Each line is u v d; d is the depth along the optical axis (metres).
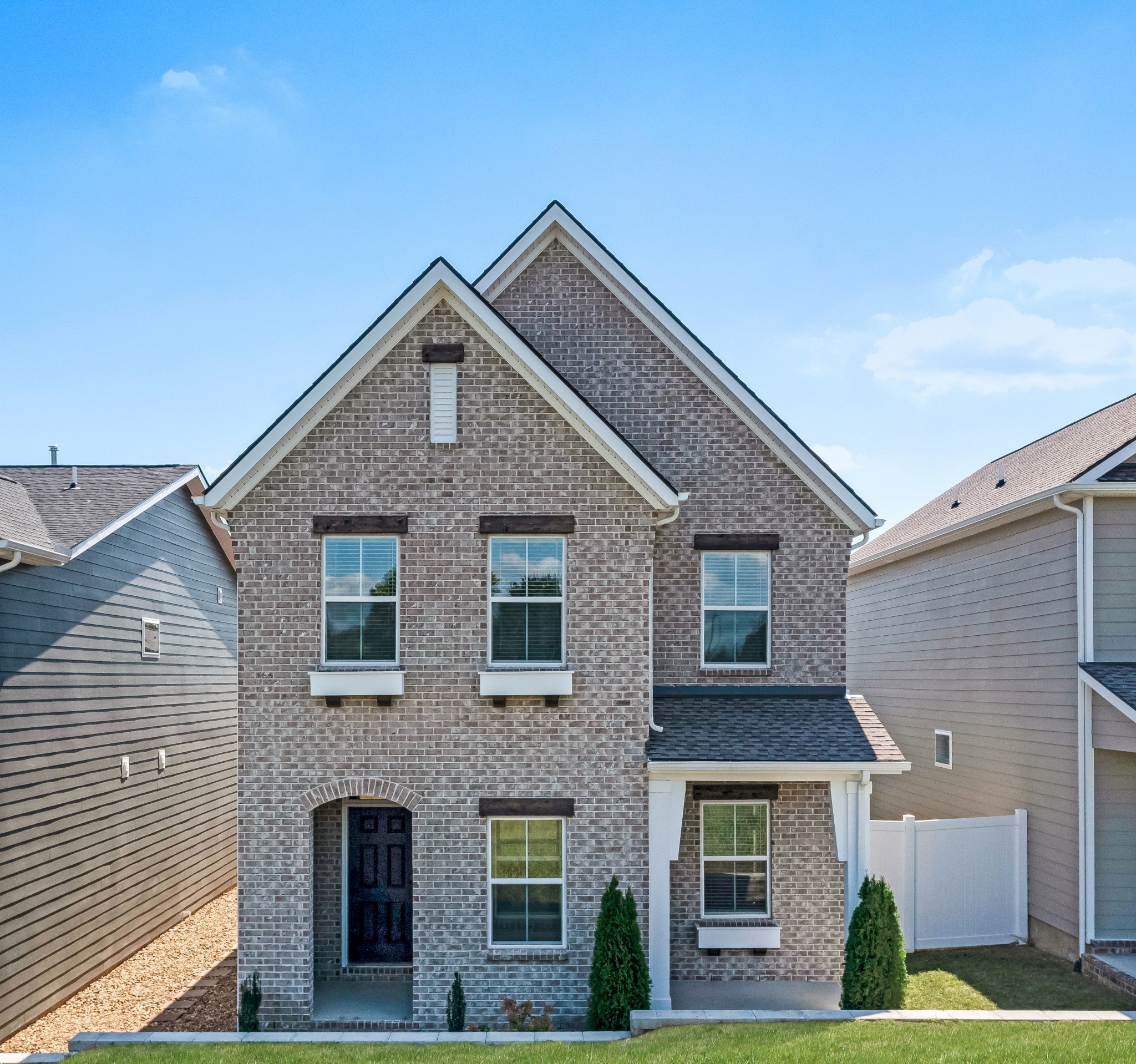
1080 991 13.72
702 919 14.31
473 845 12.94
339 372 13.10
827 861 14.42
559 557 13.38
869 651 25.53
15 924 13.02
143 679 17.67
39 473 19.81
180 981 15.23
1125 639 15.10
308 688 13.05
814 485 15.32
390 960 14.42
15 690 13.30
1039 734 16.36
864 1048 10.14
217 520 13.46
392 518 13.23
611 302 15.67
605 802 13.00
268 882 12.82
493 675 12.90
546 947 12.87
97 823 15.58
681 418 15.45
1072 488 15.03
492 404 13.37
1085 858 14.84
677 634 15.13
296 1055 10.58
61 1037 12.80
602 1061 10.07
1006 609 17.73
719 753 13.12
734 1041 10.61
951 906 16.11
